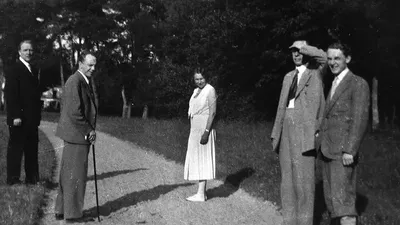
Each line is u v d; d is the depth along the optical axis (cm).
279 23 2039
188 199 611
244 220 507
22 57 701
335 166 406
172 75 2944
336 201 404
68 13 4131
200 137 617
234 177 757
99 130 1933
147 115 3991
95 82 4088
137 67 4025
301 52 441
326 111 421
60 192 509
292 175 445
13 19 4131
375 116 2073
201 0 2805
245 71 2336
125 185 725
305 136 433
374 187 600
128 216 529
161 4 3866
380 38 1903
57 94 5853
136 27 3903
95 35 4034
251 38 2258
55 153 1118
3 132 1580
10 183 681
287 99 457
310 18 1928
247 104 2291
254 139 1232
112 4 4038
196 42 2678
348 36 1958
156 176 812
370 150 900
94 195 650
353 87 402
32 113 693
